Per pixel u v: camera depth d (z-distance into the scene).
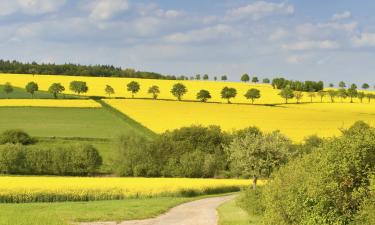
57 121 112.75
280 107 145.12
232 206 36.38
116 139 79.06
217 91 177.88
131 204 38.31
